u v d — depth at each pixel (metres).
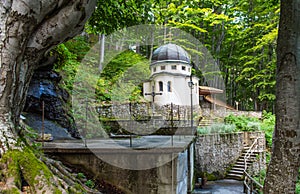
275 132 3.10
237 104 21.12
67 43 9.32
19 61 2.21
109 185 3.86
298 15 2.98
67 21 2.37
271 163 3.09
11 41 2.09
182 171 4.45
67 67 8.09
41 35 2.34
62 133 6.17
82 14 2.44
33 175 1.98
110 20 4.93
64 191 2.05
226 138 10.39
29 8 2.11
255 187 7.17
